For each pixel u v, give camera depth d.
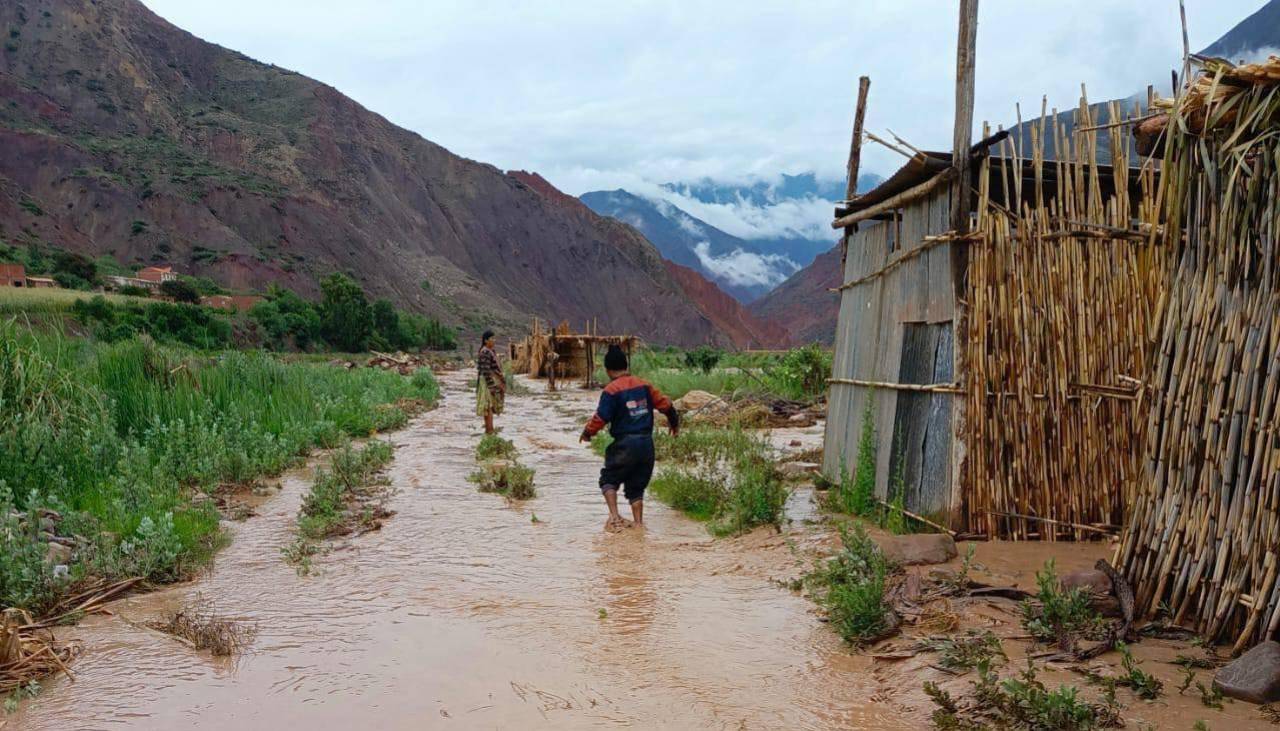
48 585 5.44
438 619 5.36
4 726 3.82
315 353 83.81
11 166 146.38
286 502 9.15
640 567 6.61
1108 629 4.51
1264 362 4.21
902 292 7.91
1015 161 6.97
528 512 8.72
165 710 4.00
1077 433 6.83
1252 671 3.81
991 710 3.79
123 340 13.07
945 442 6.97
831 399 9.84
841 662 4.62
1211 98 4.40
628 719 3.92
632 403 8.10
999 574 5.84
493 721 3.90
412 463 12.15
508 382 29.94
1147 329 6.88
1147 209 6.89
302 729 3.81
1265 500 4.14
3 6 189.62
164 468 9.13
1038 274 6.88
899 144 6.98
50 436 8.49
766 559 6.75
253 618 5.36
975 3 6.67
